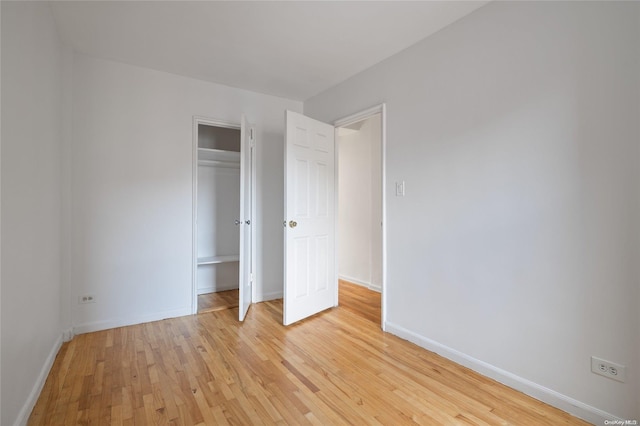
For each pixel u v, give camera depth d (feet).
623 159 4.83
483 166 6.66
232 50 8.68
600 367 5.06
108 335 8.61
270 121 12.14
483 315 6.66
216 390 5.98
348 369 6.82
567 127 5.41
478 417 5.27
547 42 5.67
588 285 5.18
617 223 4.88
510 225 6.20
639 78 4.69
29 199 5.45
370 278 14.11
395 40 8.11
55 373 6.56
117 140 9.29
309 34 7.88
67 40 8.17
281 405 5.54
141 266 9.61
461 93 7.09
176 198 10.16
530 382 5.90
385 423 5.11
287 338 8.45
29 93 5.45
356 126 14.69
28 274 5.36
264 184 12.05
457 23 7.21
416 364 7.07
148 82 9.75
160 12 6.99
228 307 11.15
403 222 8.48
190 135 10.43
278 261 12.47
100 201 9.05
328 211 10.93
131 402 5.59
